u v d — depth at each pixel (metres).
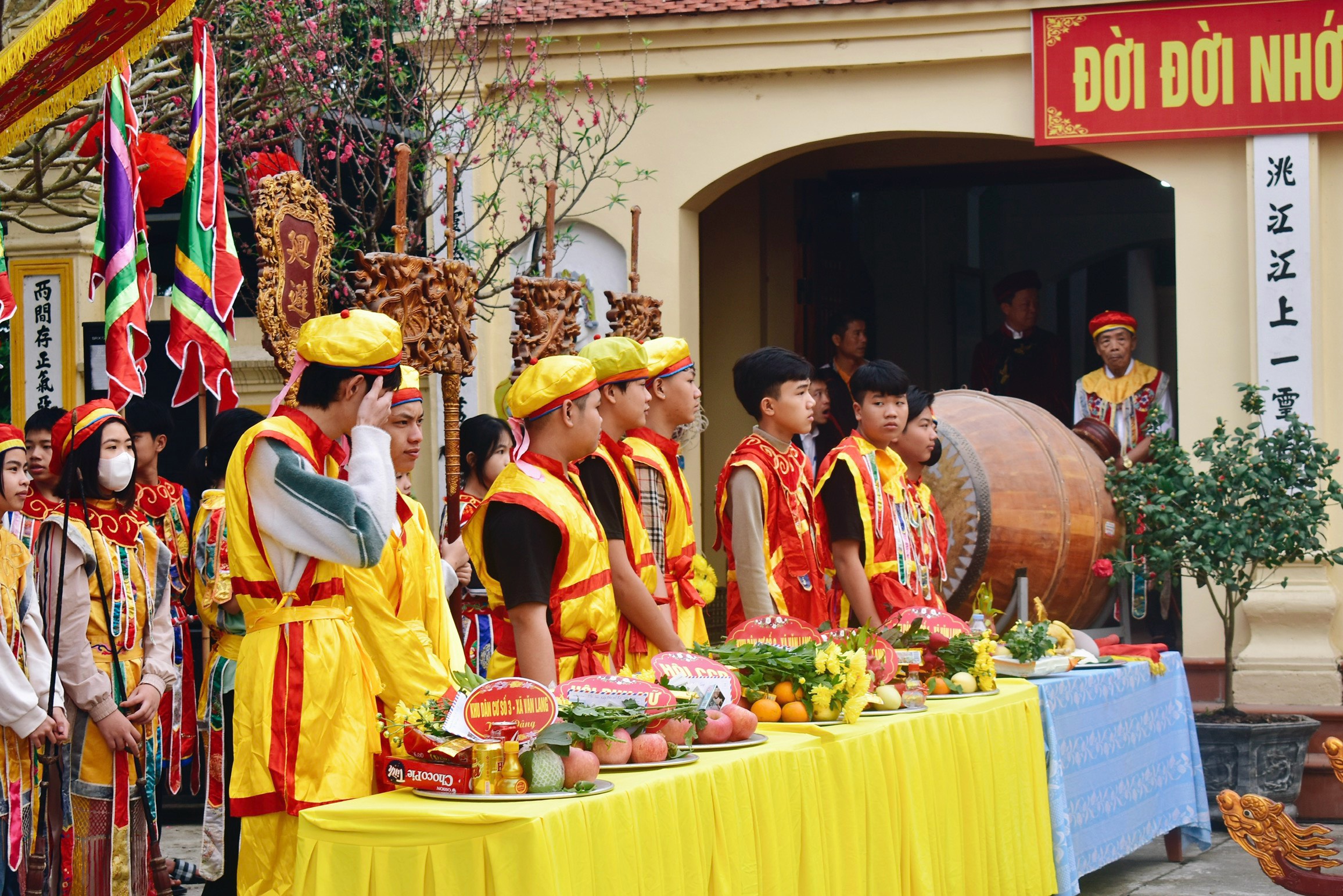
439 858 3.07
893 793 4.29
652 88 10.12
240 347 9.74
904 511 5.99
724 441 11.95
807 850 3.92
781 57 9.88
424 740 3.38
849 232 12.76
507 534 3.96
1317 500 7.85
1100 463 7.82
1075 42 9.36
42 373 9.70
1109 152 9.44
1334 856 3.94
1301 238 8.96
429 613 4.00
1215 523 7.72
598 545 4.18
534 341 6.10
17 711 4.49
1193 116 9.15
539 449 4.12
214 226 6.01
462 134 9.68
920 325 13.66
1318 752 8.30
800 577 5.57
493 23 9.95
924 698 4.68
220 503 5.35
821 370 11.52
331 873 3.18
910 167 12.15
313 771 3.50
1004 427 7.38
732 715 3.94
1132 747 6.14
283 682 3.52
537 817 3.01
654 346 5.30
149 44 4.95
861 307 12.85
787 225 12.09
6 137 5.17
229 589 5.19
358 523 3.48
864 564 5.88
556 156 9.96
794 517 5.57
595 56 10.08
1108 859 5.80
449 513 5.59
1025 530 7.12
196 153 5.97
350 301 7.76
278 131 9.69
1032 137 9.59
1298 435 7.92
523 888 2.99
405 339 5.13
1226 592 8.18
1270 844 3.98
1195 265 9.27
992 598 6.61
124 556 5.10
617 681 3.68
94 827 4.89
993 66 9.67
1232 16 9.07
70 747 4.89
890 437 5.97
